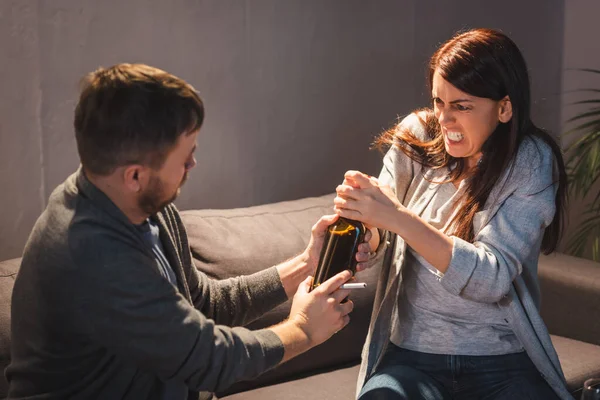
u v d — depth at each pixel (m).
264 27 2.58
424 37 3.01
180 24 2.39
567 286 2.37
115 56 2.28
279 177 2.73
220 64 2.50
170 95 1.24
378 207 1.52
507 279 1.58
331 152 2.84
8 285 1.75
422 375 1.67
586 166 2.92
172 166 1.27
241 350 1.32
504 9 3.22
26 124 2.16
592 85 3.30
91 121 1.23
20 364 1.33
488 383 1.67
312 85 2.74
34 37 2.12
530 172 1.64
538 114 3.40
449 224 1.70
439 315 1.69
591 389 1.40
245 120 2.60
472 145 1.62
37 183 2.21
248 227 2.15
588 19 3.28
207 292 1.60
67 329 1.26
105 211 1.27
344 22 2.78
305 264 1.64
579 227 3.34
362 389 1.70
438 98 1.63
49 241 1.26
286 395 1.97
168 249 1.45
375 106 2.93
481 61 1.55
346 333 2.18
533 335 1.67
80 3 2.19
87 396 1.32
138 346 1.25
